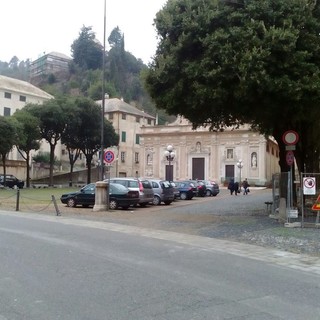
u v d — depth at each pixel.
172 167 67.25
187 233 13.89
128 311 5.37
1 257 8.72
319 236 12.77
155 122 88.38
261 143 60.56
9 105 79.12
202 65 15.74
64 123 57.25
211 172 64.06
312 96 15.41
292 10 15.45
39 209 23.02
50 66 143.50
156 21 17.48
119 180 25.58
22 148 54.94
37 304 5.61
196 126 20.94
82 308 5.46
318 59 15.85
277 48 14.83
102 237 12.34
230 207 25.45
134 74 136.62
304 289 6.83
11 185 54.31
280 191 16.98
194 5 16.75
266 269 8.48
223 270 8.17
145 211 22.69
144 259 9.04
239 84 14.93
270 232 13.55
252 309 5.57
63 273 7.45
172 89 17.02
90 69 134.50
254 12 15.46
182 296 6.12
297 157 21.38
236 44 15.18
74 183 68.88
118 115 80.00
